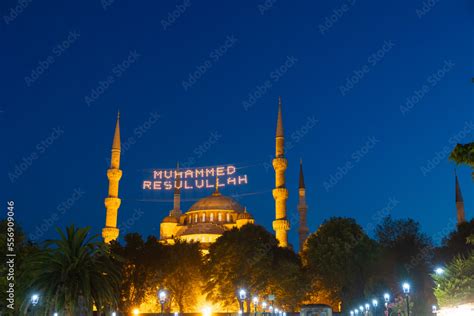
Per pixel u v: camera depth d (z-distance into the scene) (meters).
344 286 100.62
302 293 102.50
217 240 105.31
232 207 160.88
